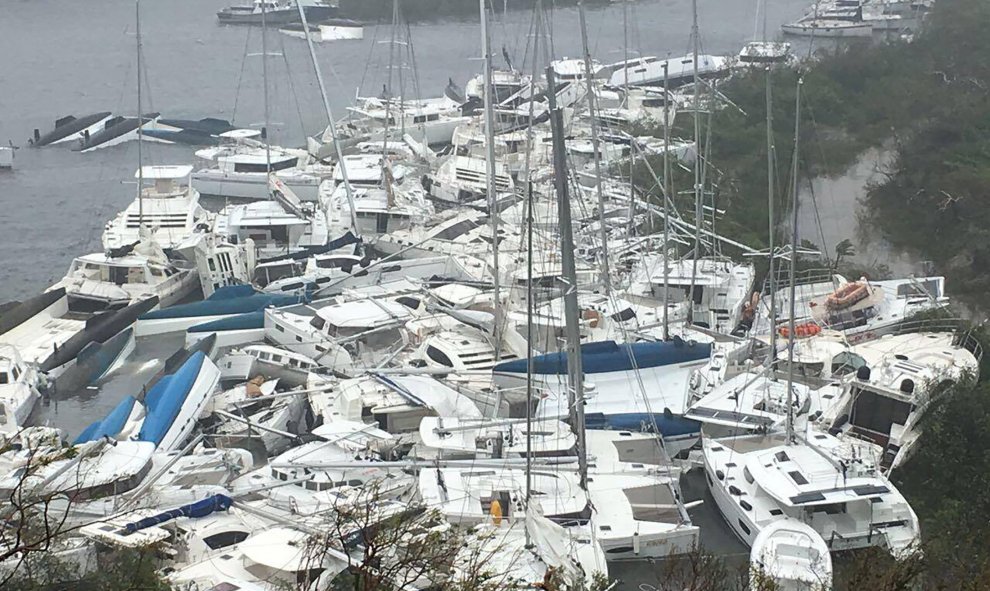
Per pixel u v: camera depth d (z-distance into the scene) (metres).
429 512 32.69
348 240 64.25
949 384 43.06
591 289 54.50
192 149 94.75
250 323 54.03
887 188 78.56
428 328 51.66
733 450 41.09
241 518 36.00
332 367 50.53
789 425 39.78
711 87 82.19
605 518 36.91
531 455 38.25
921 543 34.28
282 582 30.66
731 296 55.56
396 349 51.78
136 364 53.19
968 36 106.31
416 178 77.62
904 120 91.00
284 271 60.50
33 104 110.31
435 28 146.12
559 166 37.69
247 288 57.94
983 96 91.31
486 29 61.09
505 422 41.03
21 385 48.34
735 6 155.50
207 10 163.25
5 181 85.00
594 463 39.34
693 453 42.72
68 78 122.12
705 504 40.62
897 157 83.06
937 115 87.62
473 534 32.91
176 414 44.25
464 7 152.00
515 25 139.38
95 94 114.94
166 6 167.00
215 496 36.34
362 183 75.56
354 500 35.09
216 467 39.66
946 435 41.09
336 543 31.92
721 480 39.41
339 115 105.25
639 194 70.56
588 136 81.25
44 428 40.31
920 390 42.72
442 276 60.72
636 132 84.62
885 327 52.19
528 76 102.50
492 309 52.44
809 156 84.56
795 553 34.16
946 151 80.25
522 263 57.09
